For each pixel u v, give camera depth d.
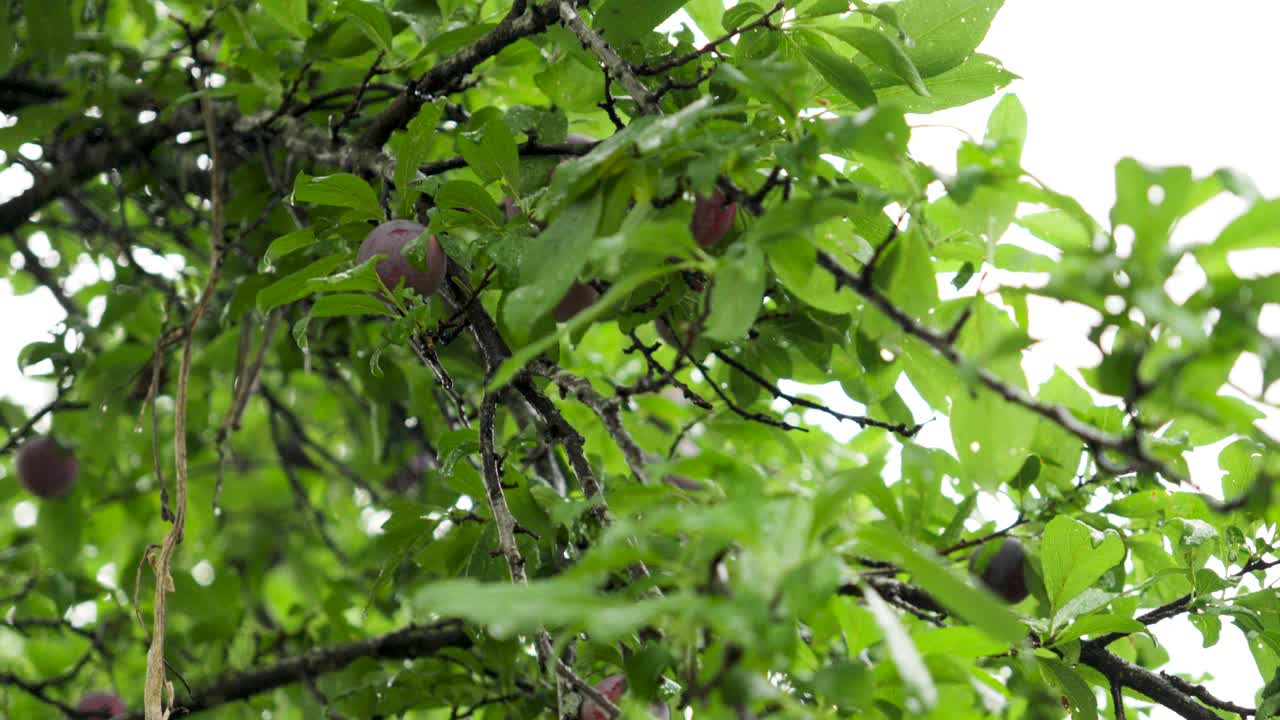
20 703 4.30
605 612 1.01
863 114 1.41
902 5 2.06
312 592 4.69
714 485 1.58
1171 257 1.19
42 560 4.32
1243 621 2.29
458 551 2.44
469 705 2.94
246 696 3.64
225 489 5.02
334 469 5.18
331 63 3.14
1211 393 1.22
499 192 2.45
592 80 2.61
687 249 1.36
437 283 2.02
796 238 1.44
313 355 3.94
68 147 3.88
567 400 3.42
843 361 2.66
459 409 2.15
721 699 1.11
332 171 2.94
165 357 3.81
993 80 2.14
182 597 4.00
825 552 1.12
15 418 4.50
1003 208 1.51
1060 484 2.43
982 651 1.58
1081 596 2.15
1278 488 1.34
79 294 4.55
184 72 3.71
